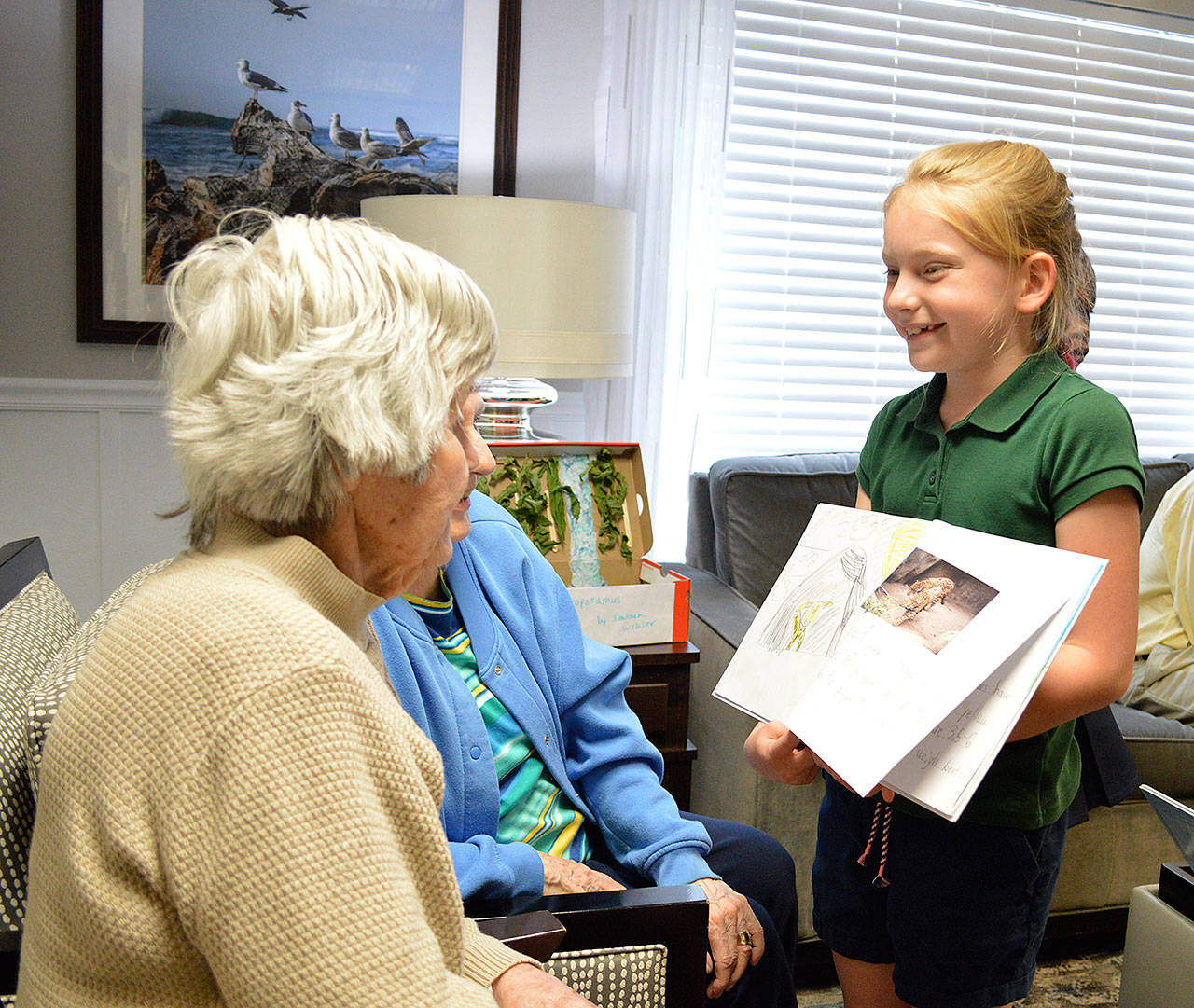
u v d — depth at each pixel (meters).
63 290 2.47
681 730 2.06
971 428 1.22
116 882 0.65
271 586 0.72
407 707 1.23
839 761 1.00
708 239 2.80
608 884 1.32
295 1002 0.62
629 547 2.08
